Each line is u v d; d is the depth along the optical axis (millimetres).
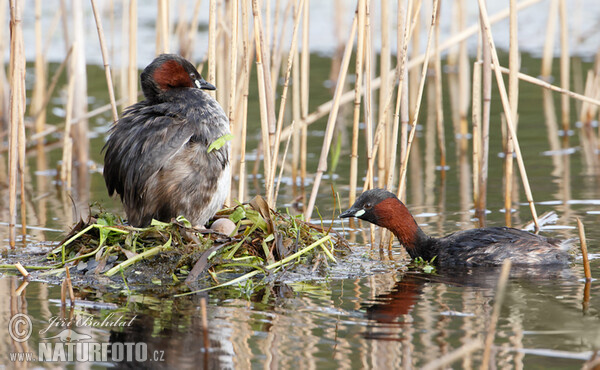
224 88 16000
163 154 10398
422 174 17094
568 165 17203
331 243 11383
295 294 9453
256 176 17438
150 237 10664
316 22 33656
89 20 31625
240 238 10781
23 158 12414
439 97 17266
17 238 12352
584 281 9812
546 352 7418
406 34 12117
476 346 7027
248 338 7871
